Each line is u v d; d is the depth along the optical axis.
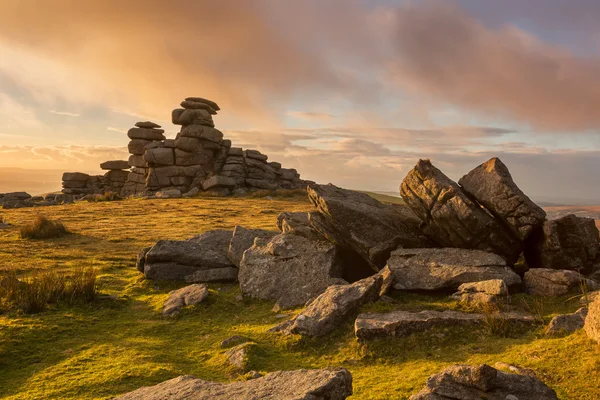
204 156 57.53
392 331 9.95
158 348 10.89
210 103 61.25
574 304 10.91
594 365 7.18
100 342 11.29
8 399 8.13
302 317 11.04
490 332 9.70
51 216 36.00
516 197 13.54
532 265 14.62
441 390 6.48
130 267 19.98
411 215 17.72
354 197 18.38
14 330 11.33
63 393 8.28
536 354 8.11
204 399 5.97
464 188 14.81
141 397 6.47
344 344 10.23
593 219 13.83
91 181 65.44
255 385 6.20
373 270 16.03
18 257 21.11
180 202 45.53
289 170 67.12
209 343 11.26
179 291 15.08
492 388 6.35
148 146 58.50
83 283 14.76
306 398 5.26
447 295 12.72
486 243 14.06
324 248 15.77
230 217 35.22
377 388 7.73
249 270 15.73
